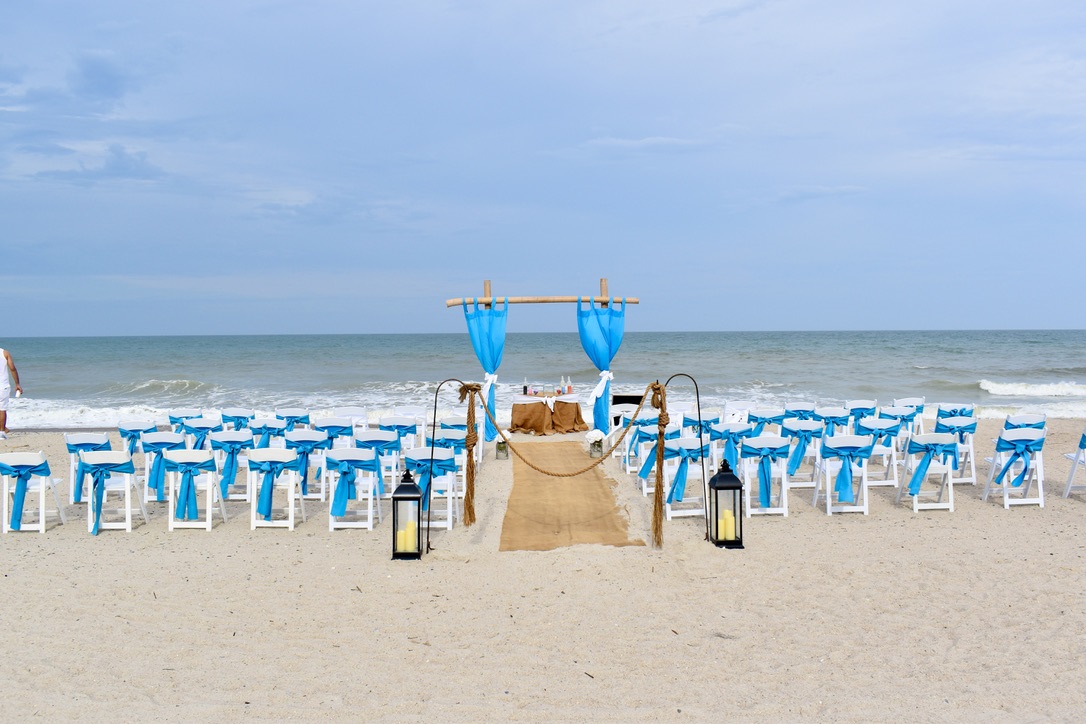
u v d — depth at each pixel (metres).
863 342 68.69
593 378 35.91
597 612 6.13
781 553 7.55
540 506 9.30
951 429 10.57
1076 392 27.42
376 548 7.91
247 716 4.52
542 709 4.59
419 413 12.67
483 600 6.40
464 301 12.48
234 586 6.77
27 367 42.94
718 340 77.75
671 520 8.76
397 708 4.61
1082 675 4.97
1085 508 9.30
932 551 7.62
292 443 9.04
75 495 9.66
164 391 30.08
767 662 5.23
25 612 6.17
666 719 4.45
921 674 5.03
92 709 4.60
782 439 8.95
